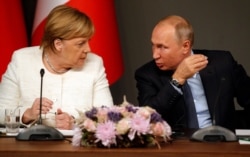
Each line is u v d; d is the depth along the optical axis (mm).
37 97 6938
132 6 10070
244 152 4266
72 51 6867
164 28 7000
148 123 4559
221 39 10094
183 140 5309
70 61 6934
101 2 8805
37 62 7051
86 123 4602
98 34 8773
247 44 10094
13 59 7141
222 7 10094
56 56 6945
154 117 4680
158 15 10078
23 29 8891
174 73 6766
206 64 6656
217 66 7332
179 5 10086
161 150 4359
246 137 5465
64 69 7078
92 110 4703
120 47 9188
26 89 6961
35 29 8812
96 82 7156
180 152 4277
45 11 8703
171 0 10078
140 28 10070
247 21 10078
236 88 7426
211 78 7238
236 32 10086
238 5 10086
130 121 4531
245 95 7402
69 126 6320
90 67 7184
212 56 7445
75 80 7039
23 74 7000
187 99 7090
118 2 10047
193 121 7062
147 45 10078
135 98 10086
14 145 4750
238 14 10086
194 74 6938
